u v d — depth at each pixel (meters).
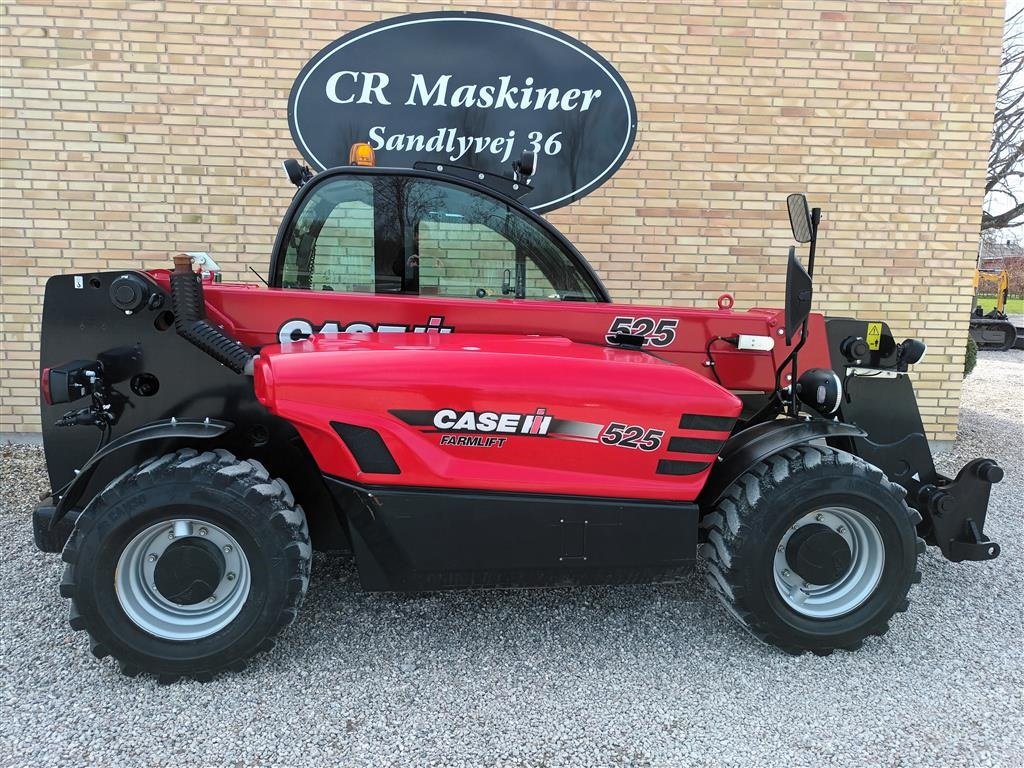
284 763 1.95
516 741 2.06
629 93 5.10
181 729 2.07
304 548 2.31
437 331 2.68
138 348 2.47
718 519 2.52
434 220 2.82
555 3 4.99
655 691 2.32
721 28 5.06
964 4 5.10
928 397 5.56
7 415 5.11
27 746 1.98
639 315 2.78
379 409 2.25
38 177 4.89
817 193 5.29
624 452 2.36
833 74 5.15
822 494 2.44
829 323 2.93
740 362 2.86
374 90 5.00
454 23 4.96
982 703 2.29
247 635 2.26
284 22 4.87
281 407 2.22
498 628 2.71
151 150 4.93
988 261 27.47
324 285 2.84
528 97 5.09
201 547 2.26
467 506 2.32
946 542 2.87
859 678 2.42
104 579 2.18
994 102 5.23
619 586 3.10
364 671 2.39
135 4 4.77
